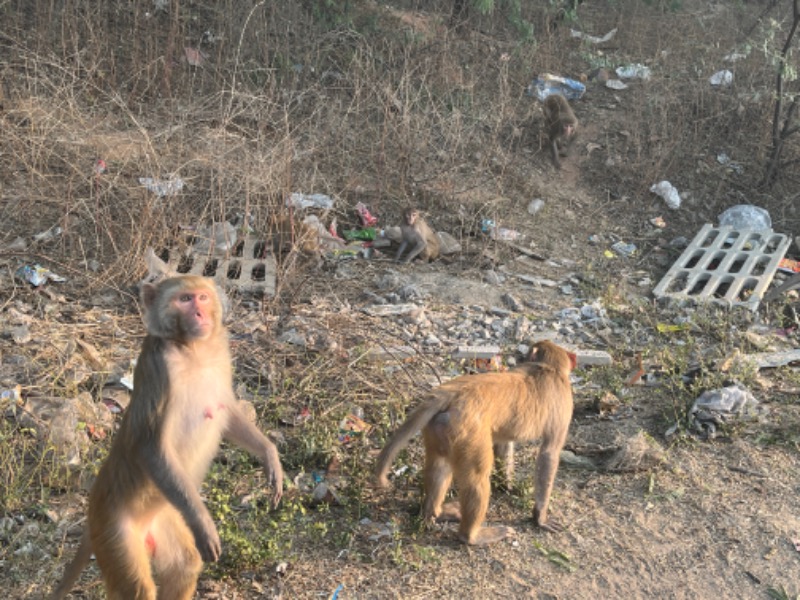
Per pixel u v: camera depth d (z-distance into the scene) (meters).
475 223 5.22
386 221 5.16
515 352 4.13
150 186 4.61
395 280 4.61
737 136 6.19
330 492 3.17
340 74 5.95
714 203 5.71
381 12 6.50
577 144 6.02
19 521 2.97
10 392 3.39
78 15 5.68
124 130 5.16
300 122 5.34
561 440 3.15
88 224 4.57
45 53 5.46
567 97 6.39
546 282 4.82
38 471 3.14
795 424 3.72
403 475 3.31
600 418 3.73
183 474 2.35
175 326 2.38
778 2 7.16
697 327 4.38
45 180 4.66
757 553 3.11
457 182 5.46
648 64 6.83
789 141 6.15
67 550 2.90
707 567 3.05
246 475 3.23
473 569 2.97
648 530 3.18
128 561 2.42
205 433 2.49
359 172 5.37
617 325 4.43
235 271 4.50
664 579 3.00
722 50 7.00
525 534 3.13
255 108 5.23
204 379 2.45
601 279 4.92
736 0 7.59
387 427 3.48
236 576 2.85
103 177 4.68
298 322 4.08
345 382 3.66
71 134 4.85
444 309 4.43
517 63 6.53
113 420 3.41
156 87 5.48
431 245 4.91
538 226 5.35
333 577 2.89
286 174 4.68
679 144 5.97
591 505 3.28
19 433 3.26
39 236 4.47
